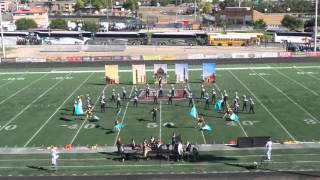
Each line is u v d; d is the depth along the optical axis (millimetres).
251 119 50469
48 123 50281
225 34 127938
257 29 163625
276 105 56062
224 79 72938
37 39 133750
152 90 64375
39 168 37531
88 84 70625
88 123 50062
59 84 71000
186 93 61344
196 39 131625
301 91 63125
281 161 37875
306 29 152875
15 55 106250
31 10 187625
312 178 34469
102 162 38438
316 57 89938
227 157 39062
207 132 46062
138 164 37844
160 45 129250
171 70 81625
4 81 74188
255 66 84500
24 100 60906
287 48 109312
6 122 51000
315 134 44719
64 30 155375
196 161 38250
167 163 37938
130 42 132875
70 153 40750
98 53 109750
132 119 51250
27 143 43812
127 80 73312
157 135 45281
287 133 45219
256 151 40344
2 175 36094
